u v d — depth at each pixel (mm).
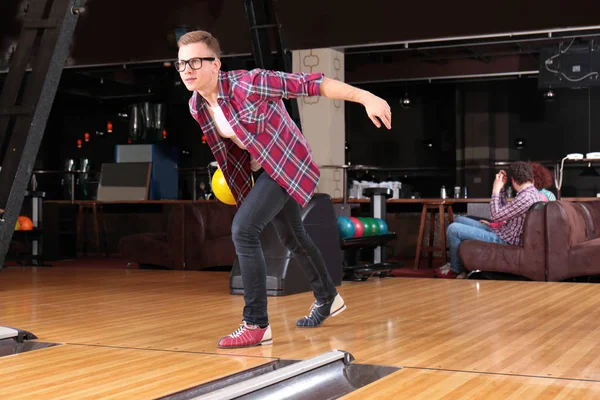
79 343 3248
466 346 3074
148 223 12180
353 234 6324
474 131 14711
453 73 13586
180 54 2857
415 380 2432
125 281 6453
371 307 4441
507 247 6734
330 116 10695
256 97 2889
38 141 3521
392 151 15352
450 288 5629
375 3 7949
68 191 14820
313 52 10742
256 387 2191
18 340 3264
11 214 3453
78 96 14992
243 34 9078
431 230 9258
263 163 3000
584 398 2174
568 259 6469
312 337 3328
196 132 16156
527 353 2912
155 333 3520
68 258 10789
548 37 10703
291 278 5211
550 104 14516
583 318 3932
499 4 8117
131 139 14992
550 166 14359
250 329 3109
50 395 2287
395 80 13836
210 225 7922
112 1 7840
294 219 3332
